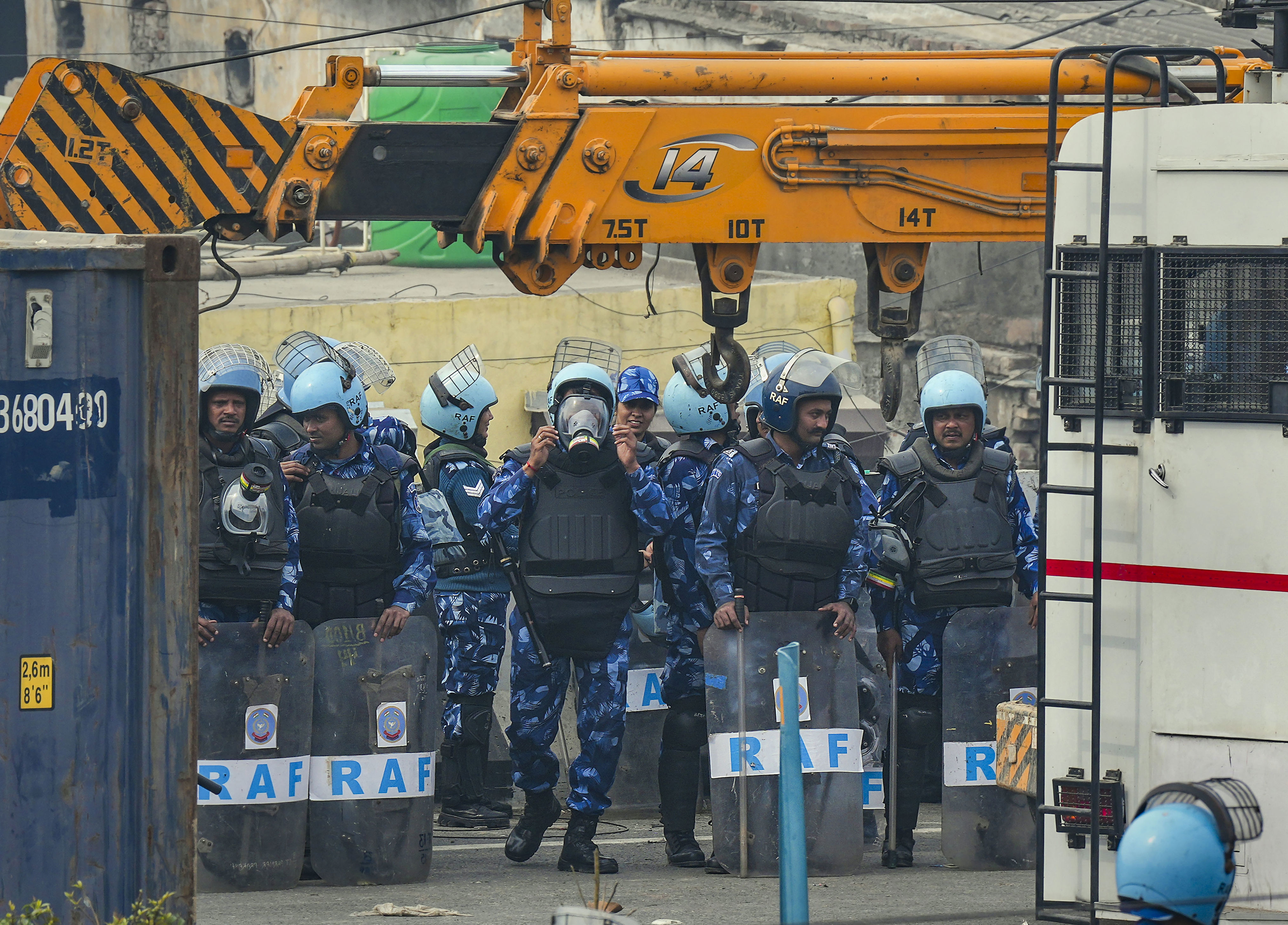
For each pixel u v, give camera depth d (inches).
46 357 675.4
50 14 5093.5
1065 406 836.0
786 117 1080.8
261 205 1035.3
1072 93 1091.9
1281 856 789.9
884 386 1120.2
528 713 1133.7
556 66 1063.6
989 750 1144.2
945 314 3927.2
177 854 693.3
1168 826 447.5
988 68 1088.2
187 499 689.6
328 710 1098.7
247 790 1064.8
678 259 4099.4
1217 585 800.3
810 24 3919.8
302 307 2928.2
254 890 1066.7
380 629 1105.4
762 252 4101.9
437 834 1341.0
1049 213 844.0
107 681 682.8
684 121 1072.2
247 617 1093.1
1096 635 811.4
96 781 683.4
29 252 673.0
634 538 1123.9
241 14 4896.7
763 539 1110.4
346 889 1076.5
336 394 1108.5
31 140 988.6
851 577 1128.2
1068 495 831.7
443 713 1409.9
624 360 3181.6
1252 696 794.8
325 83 1056.8
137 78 1004.6
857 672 1160.8
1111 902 817.5
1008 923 885.2
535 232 1063.0
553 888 1070.4
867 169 1088.2
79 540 679.7
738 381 1108.5
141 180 1008.2
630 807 1439.5
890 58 1089.4
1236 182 799.1
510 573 1127.0
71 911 682.2
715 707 1107.9
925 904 980.6
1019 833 1139.9
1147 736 813.9
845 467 1138.7
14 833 681.0
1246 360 796.6
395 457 1144.2
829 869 1114.7
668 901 1007.0
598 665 1124.5
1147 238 813.9
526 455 1125.7
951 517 1147.3
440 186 1057.5
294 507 1106.7
